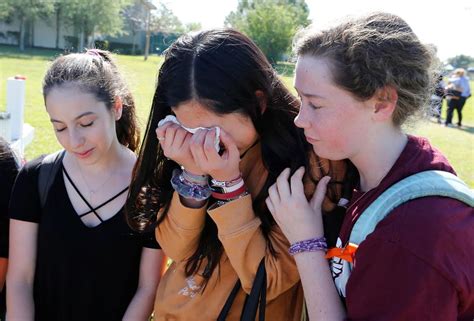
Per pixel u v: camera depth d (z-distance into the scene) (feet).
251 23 146.41
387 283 3.88
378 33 4.17
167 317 5.89
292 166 5.29
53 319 6.73
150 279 6.68
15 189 6.68
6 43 165.17
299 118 4.45
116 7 171.12
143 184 5.79
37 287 6.72
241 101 4.90
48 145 26.96
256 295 5.23
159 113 5.47
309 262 4.78
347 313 4.31
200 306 5.69
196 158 4.97
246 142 5.31
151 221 5.96
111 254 6.51
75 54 6.81
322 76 4.23
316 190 5.18
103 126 6.38
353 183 5.25
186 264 5.79
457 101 54.70
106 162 6.62
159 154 5.67
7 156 7.34
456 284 3.70
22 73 69.36
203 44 4.93
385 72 4.13
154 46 190.08
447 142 41.81
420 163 4.35
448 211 3.87
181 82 4.86
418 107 4.40
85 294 6.57
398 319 3.80
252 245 5.26
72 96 6.13
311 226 4.88
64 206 6.54
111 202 6.59
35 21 166.09
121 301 6.69
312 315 4.66
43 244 6.57
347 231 4.69
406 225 3.88
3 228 7.23
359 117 4.28
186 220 5.40
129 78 7.82
